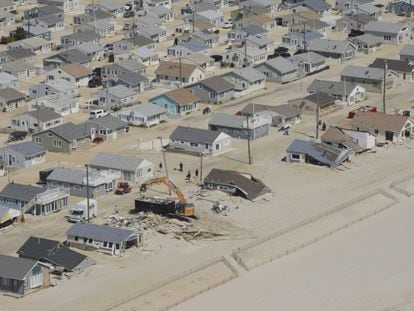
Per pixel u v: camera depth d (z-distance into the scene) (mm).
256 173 105625
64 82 140750
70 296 76750
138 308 74688
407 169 106812
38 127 122625
